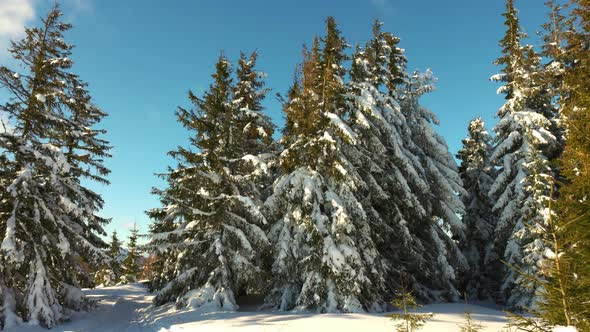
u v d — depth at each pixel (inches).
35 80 732.7
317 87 803.4
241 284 793.6
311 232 662.5
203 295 704.4
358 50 1011.9
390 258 839.1
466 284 1117.7
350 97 784.3
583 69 410.3
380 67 969.5
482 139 1212.5
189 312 650.2
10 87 692.7
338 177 697.6
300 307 645.9
